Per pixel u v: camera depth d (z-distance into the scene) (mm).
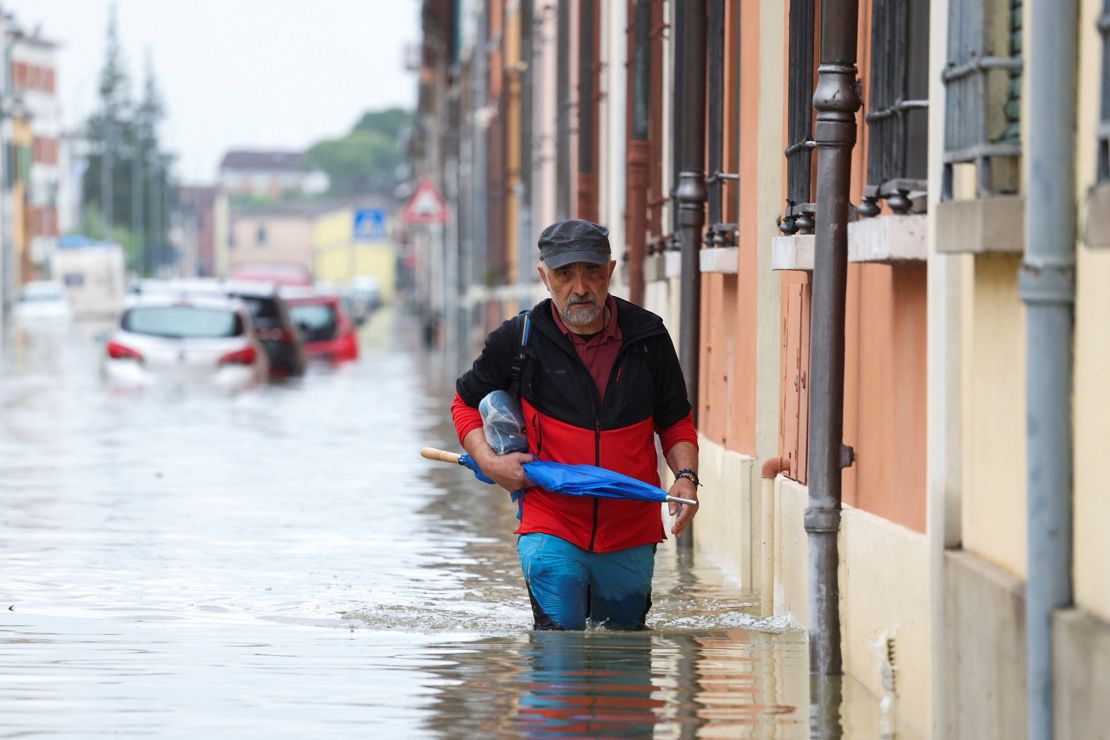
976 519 9570
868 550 11586
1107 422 7660
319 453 30859
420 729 10227
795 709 10875
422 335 100188
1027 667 8211
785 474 15188
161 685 11477
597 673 11945
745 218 17266
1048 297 7973
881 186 11383
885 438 11633
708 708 10867
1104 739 7367
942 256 9914
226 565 17859
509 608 15211
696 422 19000
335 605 15328
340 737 10023
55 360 68000
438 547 19406
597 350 12914
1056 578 7992
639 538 13203
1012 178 8984
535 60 53375
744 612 15086
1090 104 7859
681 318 18766
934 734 10000
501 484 13047
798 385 14727
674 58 21859
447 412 41219
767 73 16172
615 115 28547
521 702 10969
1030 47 8023
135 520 21547
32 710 10695
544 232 12742
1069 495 8023
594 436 12906
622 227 28344
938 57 10062
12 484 25516
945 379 9883
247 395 46594
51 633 13602
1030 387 8031
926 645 10242
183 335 48531
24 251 193750
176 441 33031
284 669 12047
